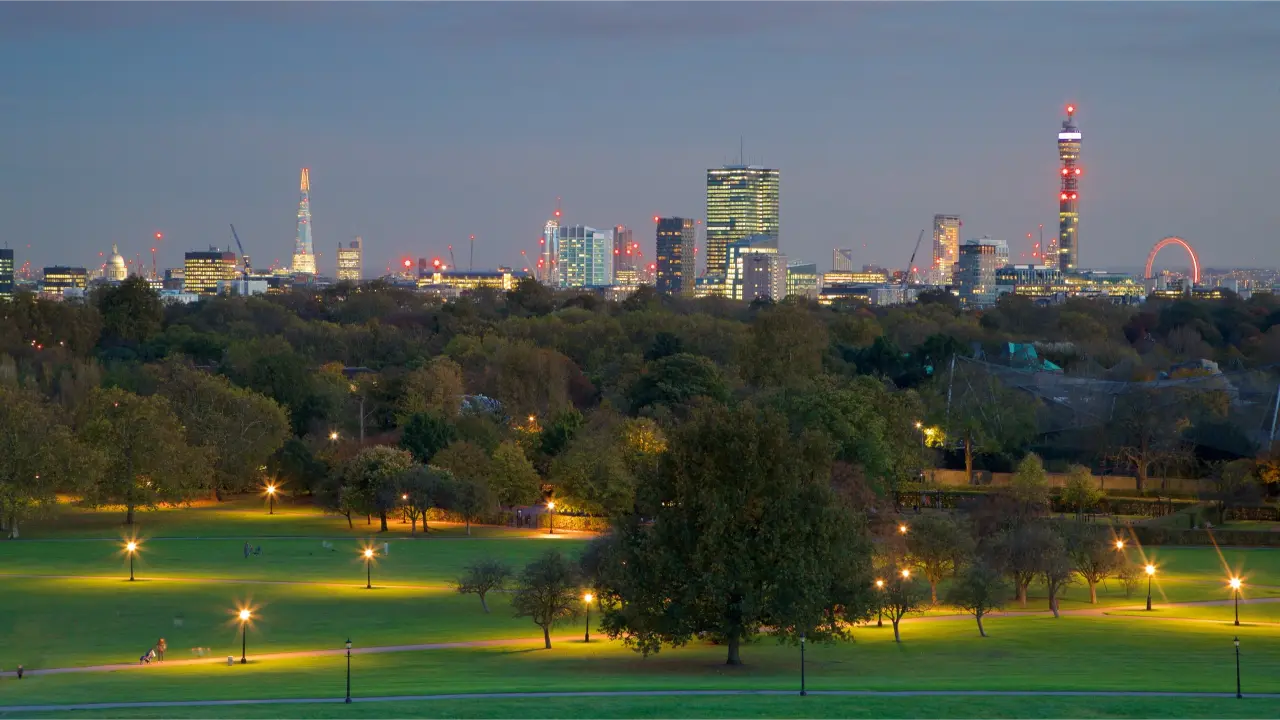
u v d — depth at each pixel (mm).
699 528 124312
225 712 95375
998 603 147125
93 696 104500
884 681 111812
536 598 137125
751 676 116625
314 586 180625
